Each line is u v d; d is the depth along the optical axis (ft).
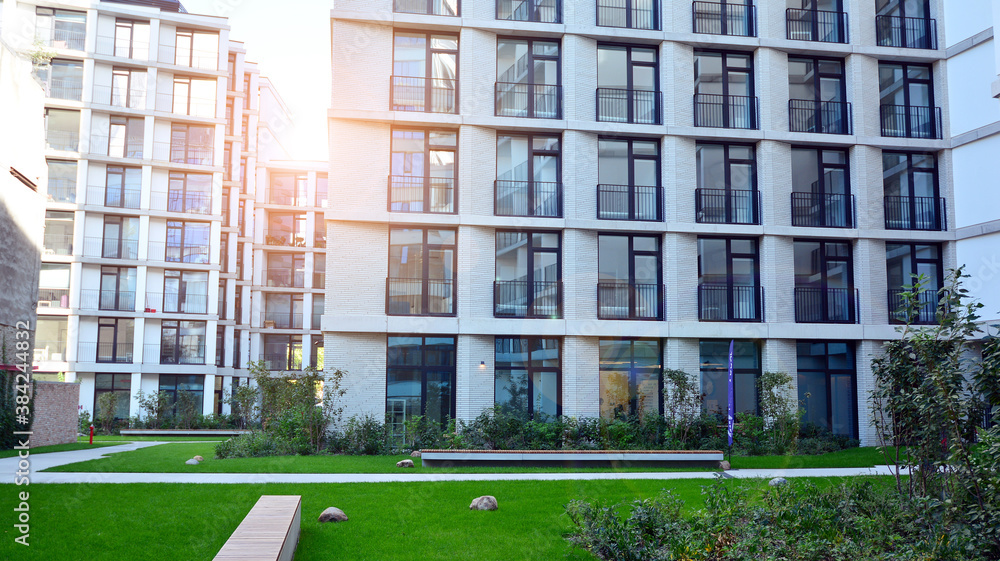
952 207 80.89
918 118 82.53
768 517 28.25
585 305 74.18
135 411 132.87
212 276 142.20
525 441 67.56
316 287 182.29
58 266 132.05
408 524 32.45
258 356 174.70
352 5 73.46
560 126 75.36
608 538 27.68
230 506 34.42
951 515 25.59
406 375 72.13
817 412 77.82
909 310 31.50
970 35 79.05
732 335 75.46
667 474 50.55
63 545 26.96
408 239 73.82
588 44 77.51
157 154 139.13
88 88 133.69
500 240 75.10
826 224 80.02
